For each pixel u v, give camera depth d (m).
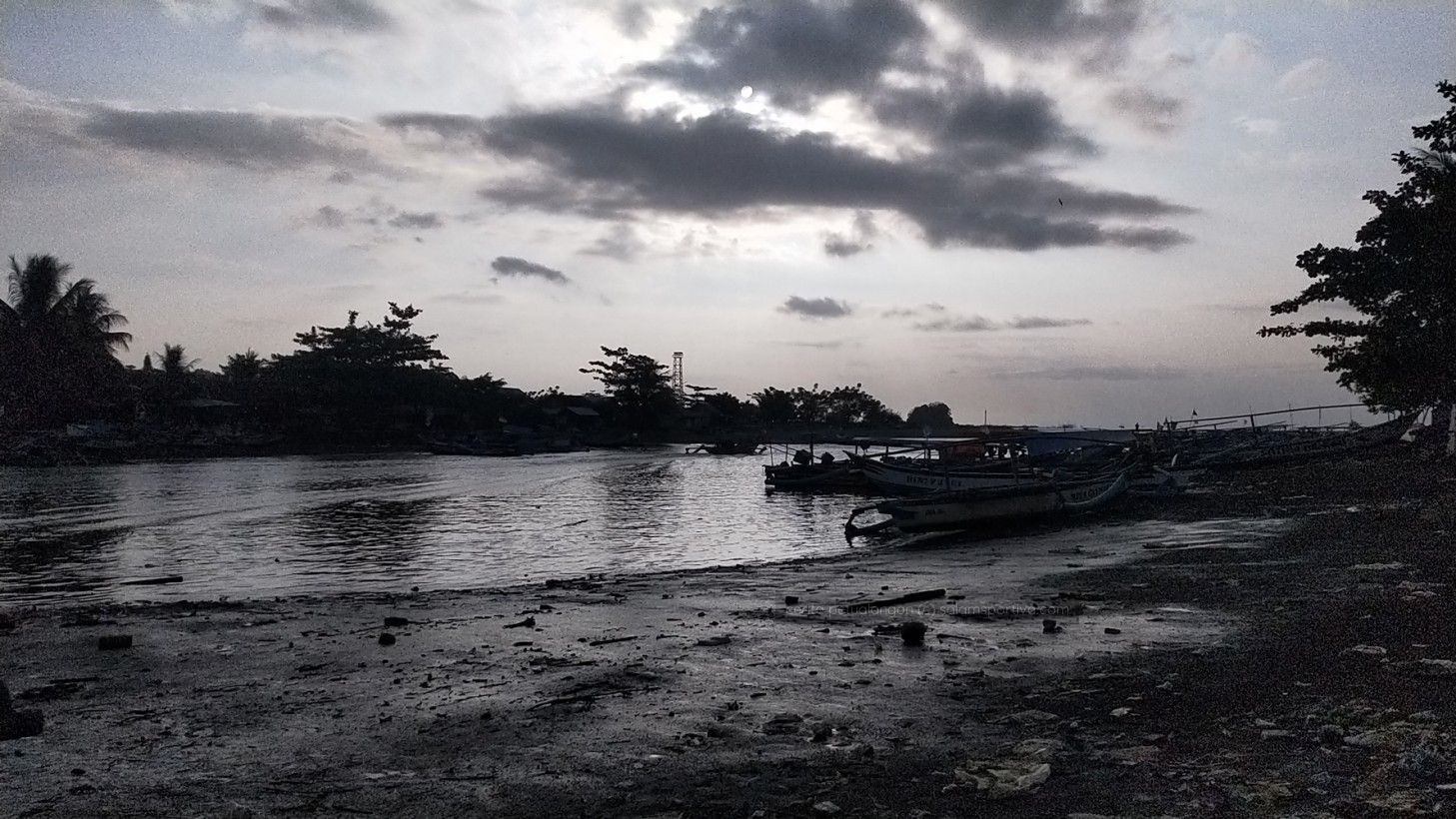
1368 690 7.39
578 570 20.62
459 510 36.62
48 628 12.01
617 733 7.12
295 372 101.88
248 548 24.84
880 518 33.56
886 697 8.02
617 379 144.62
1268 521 22.22
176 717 7.76
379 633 11.53
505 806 5.67
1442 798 5.12
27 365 69.94
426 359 111.00
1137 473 31.97
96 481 51.09
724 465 80.44
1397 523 18.66
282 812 5.59
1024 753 6.33
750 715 7.56
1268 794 5.36
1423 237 23.30
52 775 6.27
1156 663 8.86
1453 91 21.81
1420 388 24.48
